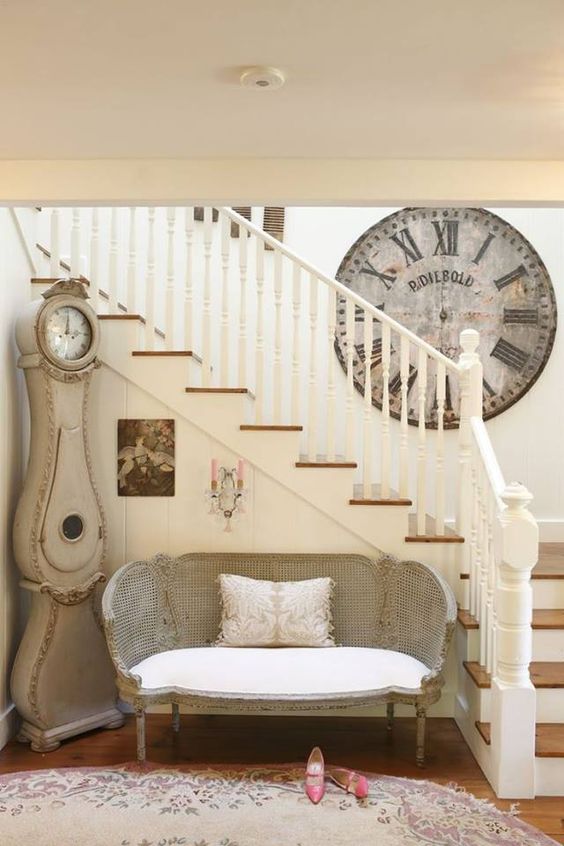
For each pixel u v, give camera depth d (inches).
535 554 111.9
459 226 181.3
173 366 143.9
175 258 175.2
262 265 145.7
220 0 64.9
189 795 113.7
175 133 97.3
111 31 70.5
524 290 181.2
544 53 74.9
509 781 112.8
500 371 181.5
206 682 119.4
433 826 105.0
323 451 180.1
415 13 67.1
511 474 182.7
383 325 145.4
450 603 123.8
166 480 145.2
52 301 129.2
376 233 181.3
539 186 107.0
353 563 141.9
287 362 179.8
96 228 146.3
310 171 107.0
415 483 181.2
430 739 135.1
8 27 69.7
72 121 93.3
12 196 107.6
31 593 134.3
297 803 111.6
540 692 121.9
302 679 119.5
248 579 138.3
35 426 131.8
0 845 100.3
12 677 131.1
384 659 126.5
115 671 139.0
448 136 97.8
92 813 108.3
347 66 77.8
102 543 136.4
